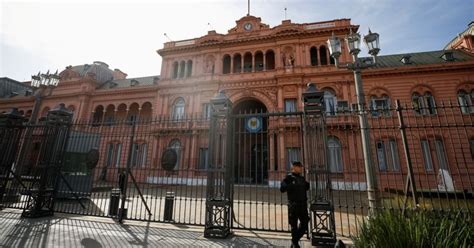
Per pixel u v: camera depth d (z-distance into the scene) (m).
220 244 5.37
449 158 17.55
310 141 6.02
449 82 19.97
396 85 20.80
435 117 18.61
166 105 25.69
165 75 27.12
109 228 6.53
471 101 19.12
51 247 4.95
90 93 29.88
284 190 5.21
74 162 11.38
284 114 6.59
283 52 24.06
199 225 6.98
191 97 25.00
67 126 8.61
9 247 4.92
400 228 3.48
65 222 7.00
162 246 5.16
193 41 27.59
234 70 26.52
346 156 19.02
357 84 7.26
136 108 29.23
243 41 25.19
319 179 5.82
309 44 23.62
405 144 5.91
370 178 6.29
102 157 24.05
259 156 23.00
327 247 5.25
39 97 13.96
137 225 6.95
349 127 19.45
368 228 4.10
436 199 8.95
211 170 6.39
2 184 9.20
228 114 6.85
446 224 3.67
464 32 27.86
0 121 8.92
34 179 7.93
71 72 31.52
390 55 26.66
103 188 16.36
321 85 21.88
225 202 6.09
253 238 5.85
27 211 7.57
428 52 25.53
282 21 24.97
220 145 6.72
